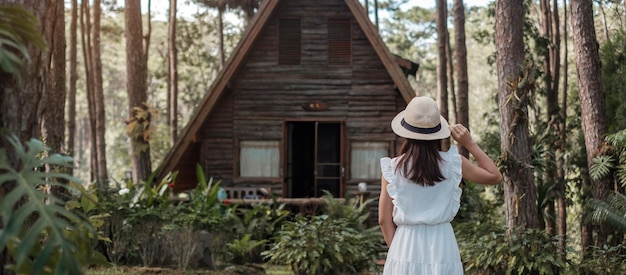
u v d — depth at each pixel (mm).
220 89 16359
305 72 17031
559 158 17000
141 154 18078
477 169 3912
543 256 10031
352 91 16938
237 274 10930
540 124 19594
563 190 15406
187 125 16219
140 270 10531
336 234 10484
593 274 10312
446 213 3820
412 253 3781
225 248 11656
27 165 2848
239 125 17094
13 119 3203
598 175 11594
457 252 3848
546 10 21203
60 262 2613
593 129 11969
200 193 13312
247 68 17125
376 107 16875
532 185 10734
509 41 10750
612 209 11016
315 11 17031
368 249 11305
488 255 10328
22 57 3215
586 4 12148
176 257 10961
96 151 23328
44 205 2717
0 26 2953
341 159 16938
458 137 3973
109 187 11984
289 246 10492
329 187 18531
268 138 17031
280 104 17078
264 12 16375
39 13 3379
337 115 16938
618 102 13977
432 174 3775
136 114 18156
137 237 10992
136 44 18703
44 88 3424
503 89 10773
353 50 16969
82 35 22562
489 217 15617
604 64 14516
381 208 3910
